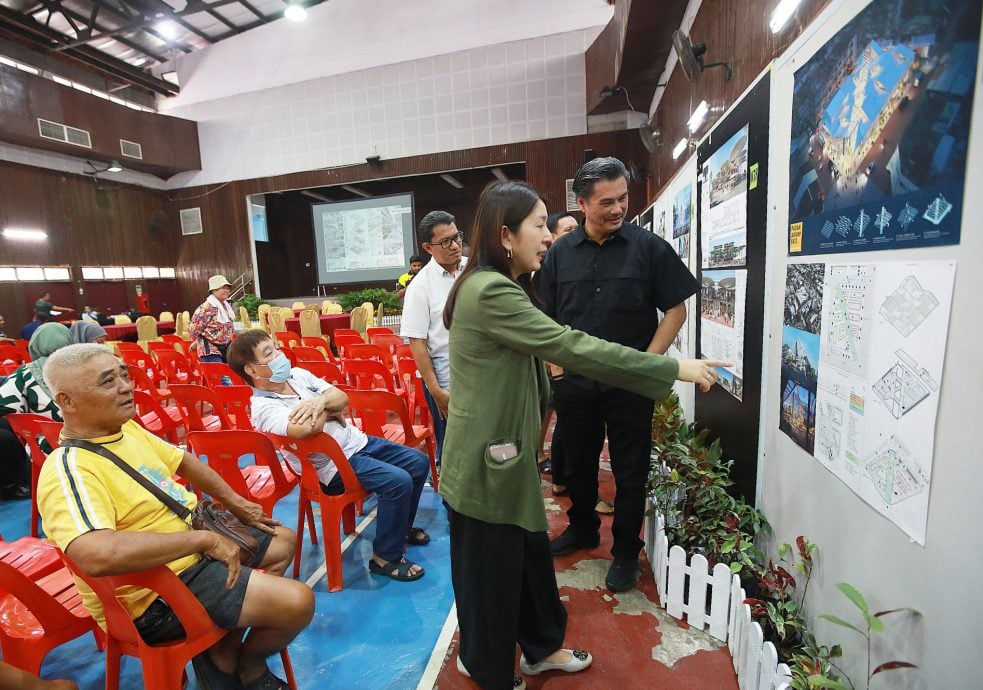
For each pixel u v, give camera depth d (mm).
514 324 993
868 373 1022
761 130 1609
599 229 1649
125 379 1219
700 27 3441
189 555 1197
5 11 8320
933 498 836
